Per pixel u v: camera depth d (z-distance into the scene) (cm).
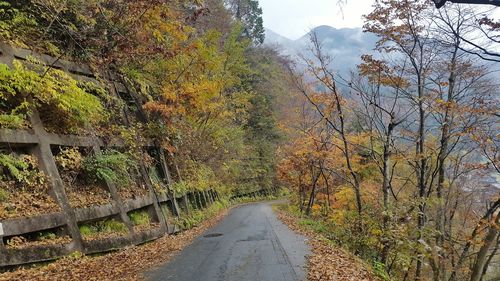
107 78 1664
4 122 982
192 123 2466
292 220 2356
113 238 1182
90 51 1570
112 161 1338
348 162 1812
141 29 1655
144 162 1686
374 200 2070
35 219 927
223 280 832
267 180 6406
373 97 1675
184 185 2195
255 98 5738
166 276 869
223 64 2512
